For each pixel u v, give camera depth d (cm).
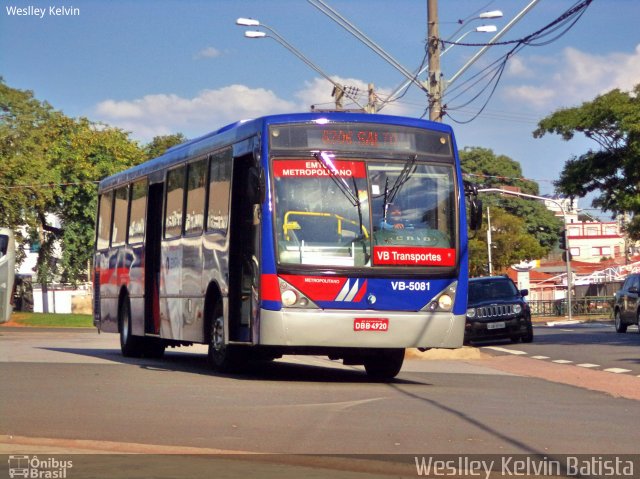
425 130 1584
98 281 2500
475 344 3212
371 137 1552
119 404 1204
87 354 2328
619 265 9556
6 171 5803
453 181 1582
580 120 3306
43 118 6662
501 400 1377
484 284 3200
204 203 1761
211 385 1463
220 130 1761
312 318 1484
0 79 6041
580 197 3506
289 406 1216
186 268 1839
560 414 1224
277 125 1523
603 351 2616
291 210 1502
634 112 3228
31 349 2536
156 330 2031
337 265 1500
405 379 1747
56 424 1035
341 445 934
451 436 1005
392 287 1519
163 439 948
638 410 1288
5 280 3766
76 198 6931
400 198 1547
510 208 10344
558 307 6969
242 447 912
